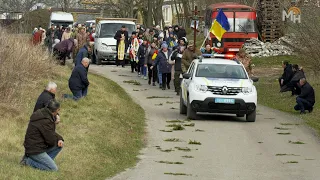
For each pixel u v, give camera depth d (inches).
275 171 671.8
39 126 578.6
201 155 745.0
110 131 831.7
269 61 2081.7
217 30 1402.6
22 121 789.2
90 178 604.4
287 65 1316.4
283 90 1312.7
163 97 1248.8
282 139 847.7
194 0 3292.3
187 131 890.7
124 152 746.2
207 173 654.5
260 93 1362.0
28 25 1344.7
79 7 4495.6
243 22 2242.9
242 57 1274.6
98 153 705.6
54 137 584.7
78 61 1145.4
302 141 837.8
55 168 586.9
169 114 1044.5
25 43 1074.7
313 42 1523.1
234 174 652.7
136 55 1612.9
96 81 1320.1
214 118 1015.6
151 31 1696.6
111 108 996.6
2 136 695.1
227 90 967.0
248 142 824.9
